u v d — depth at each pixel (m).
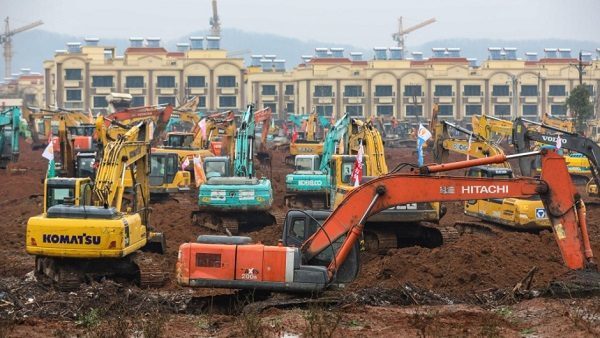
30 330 27.52
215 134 106.12
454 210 65.88
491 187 31.89
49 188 40.50
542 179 32.06
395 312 30.39
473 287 35.38
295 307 30.44
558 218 32.09
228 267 30.20
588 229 53.66
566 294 32.19
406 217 43.56
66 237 34.31
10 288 33.44
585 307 30.52
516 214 47.19
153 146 86.25
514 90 196.25
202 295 34.03
